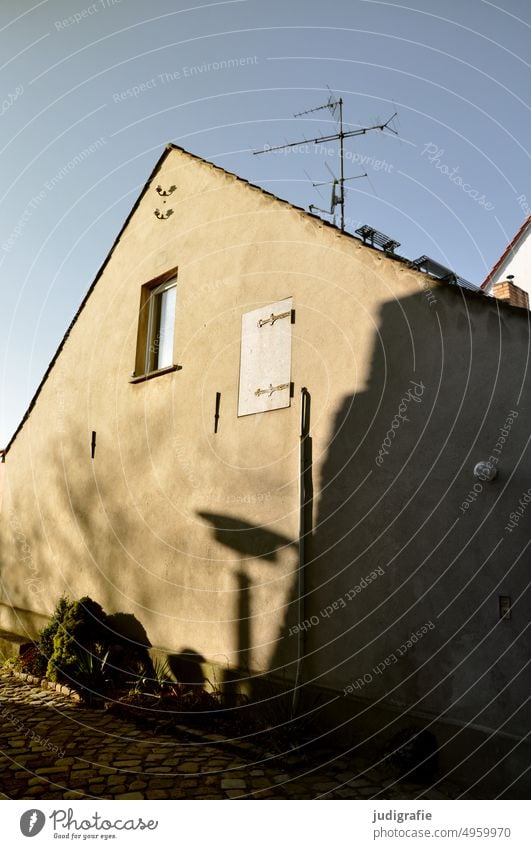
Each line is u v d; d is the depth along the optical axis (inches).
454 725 159.8
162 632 261.0
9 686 262.4
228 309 264.1
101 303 352.8
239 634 227.1
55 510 350.3
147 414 297.0
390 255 208.1
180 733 199.8
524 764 145.7
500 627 156.9
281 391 231.5
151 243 324.2
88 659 255.3
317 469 212.1
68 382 363.6
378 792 155.1
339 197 309.6
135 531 288.4
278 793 154.7
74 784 158.9
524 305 387.5
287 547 216.1
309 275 230.7
